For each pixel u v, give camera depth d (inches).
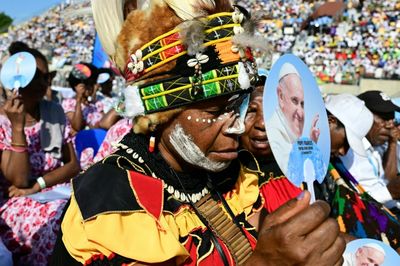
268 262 43.3
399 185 143.5
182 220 51.3
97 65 301.9
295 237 41.9
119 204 46.7
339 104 109.6
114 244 44.6
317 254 41.9
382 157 166.7
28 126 125.7
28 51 125.6
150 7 50.2
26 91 121.2
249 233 56.6
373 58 946.1
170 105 49.4
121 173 49.2
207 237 51.8
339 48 989.8
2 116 116.1
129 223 46.4
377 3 1074.7
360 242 65.8
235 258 52.4
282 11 1167.6
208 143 50.7
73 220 47.5
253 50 52.5
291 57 52.8
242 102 52.2
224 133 50.8
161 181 50.8
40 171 126.9
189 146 50.7
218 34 49.3
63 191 121.2
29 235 106.8
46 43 1231.5
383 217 95.1
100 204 46.4
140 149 52.3
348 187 99.0
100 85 299.6
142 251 44.8
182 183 53.7
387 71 871.1
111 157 50.8
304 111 53.5
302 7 1165.1
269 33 1067.9
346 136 107.0
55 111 132.2
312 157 53.8
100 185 48.0
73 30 1272.1
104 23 53.2
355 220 92.2
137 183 48.6
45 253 105.0
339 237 43.4
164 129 51.9
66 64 1002.1
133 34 50.6
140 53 49.8
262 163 74.9
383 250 65.0
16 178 114.1
